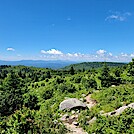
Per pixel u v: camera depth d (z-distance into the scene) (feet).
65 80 208.03
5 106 151.94
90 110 128.77
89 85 181.78
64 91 179.11
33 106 161.17
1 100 155.74
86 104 143.54
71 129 105.91
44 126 102.27
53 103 157.58
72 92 177.58
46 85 211.00
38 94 190.08
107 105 127.03
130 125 91.71
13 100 156.15
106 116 104.58
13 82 187.11
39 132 93.09
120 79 196.03
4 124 86.74
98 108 128.16
